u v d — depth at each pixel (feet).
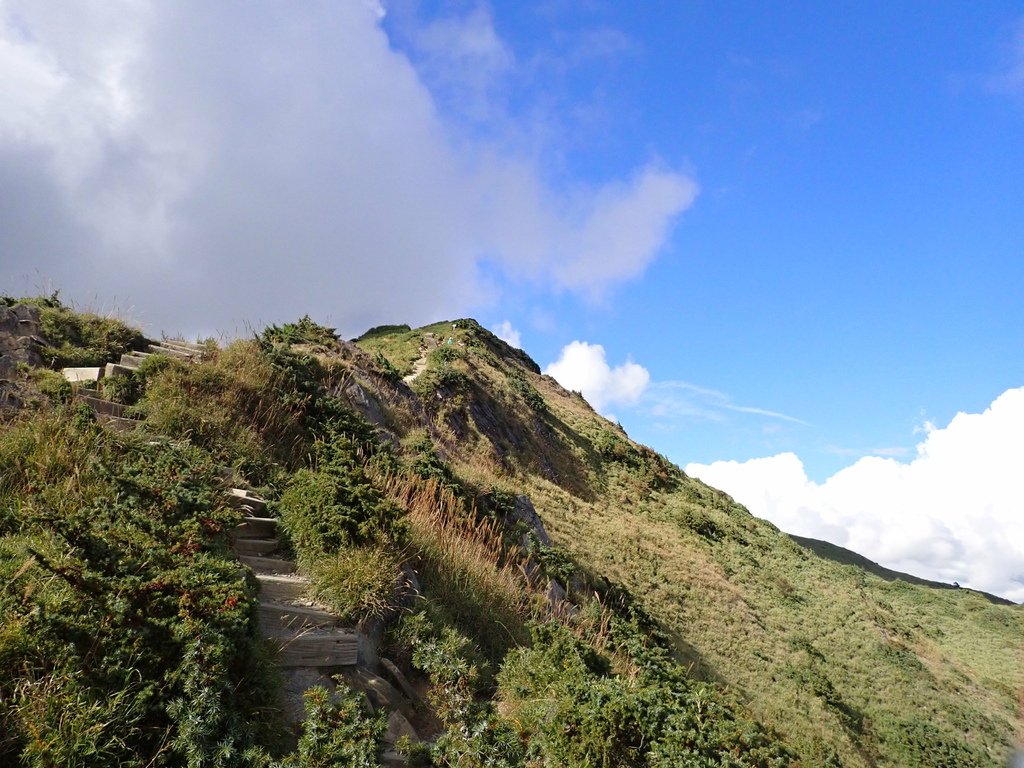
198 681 11.09
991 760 70.59
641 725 15.03
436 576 23.41
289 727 12.54
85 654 10.71
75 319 31.76
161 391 25.86
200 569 13.93
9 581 11.24
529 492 83.41
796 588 103.09
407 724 14.94
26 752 8.84
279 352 35.96
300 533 20.53
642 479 125.29
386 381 62.90
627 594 60.95
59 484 15.98
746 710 18.33
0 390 20.85
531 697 17.60
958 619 139.44
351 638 16.11
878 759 62.75
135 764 9.80
